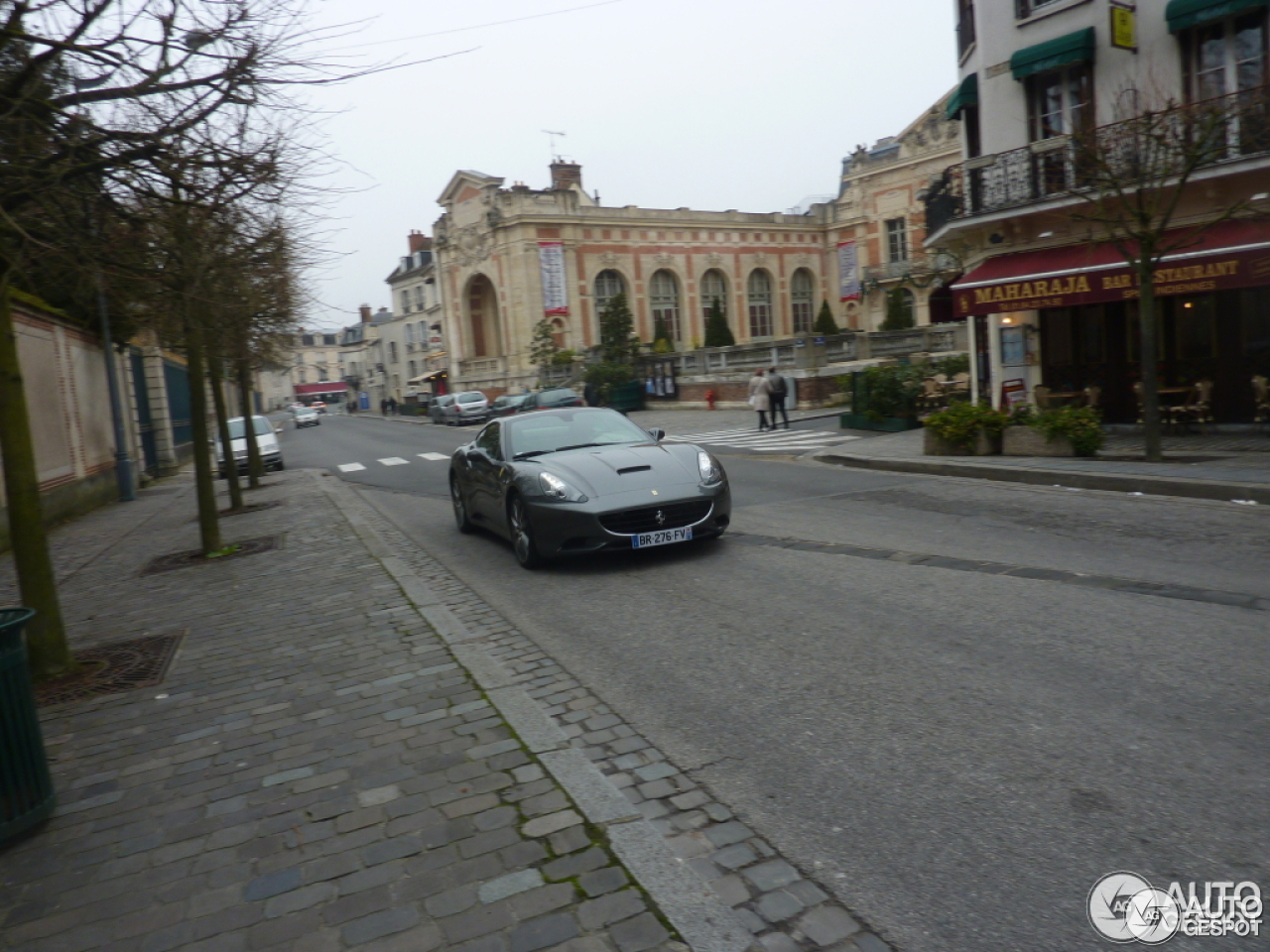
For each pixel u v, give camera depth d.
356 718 4.47
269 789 3.74
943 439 13.88
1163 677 4.28
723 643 5.37
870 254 52.09
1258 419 13.05
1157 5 14.36
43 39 5.23
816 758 3.73
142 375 25.56
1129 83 14.48
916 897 2.72
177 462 29.50
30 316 15.34
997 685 4.35
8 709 3.51
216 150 6.38
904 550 7.60
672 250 55.84
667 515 7.54
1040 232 15.73
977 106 18.02
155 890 3.04
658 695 4.60
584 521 7.32
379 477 20.09
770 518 9.77
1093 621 5.24
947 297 18.77
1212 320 14.45
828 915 2.66
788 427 23.38
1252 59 13.56
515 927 2.64
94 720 4.82
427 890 2.88
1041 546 7.45
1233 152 12.96
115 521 15.43
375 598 7.11
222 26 5.81
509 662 5.32
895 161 50.19
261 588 7.97
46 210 6.09
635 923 2.62
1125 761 3.47
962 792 3.34
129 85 5.87
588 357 49.31
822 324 50.88
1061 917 2.58
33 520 5.60
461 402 44.31
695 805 3.41
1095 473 10.46
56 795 3.76
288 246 10.05
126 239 7.21
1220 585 5.84
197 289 8.15
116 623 7.19
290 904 2.86
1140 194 11.12
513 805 3.40
